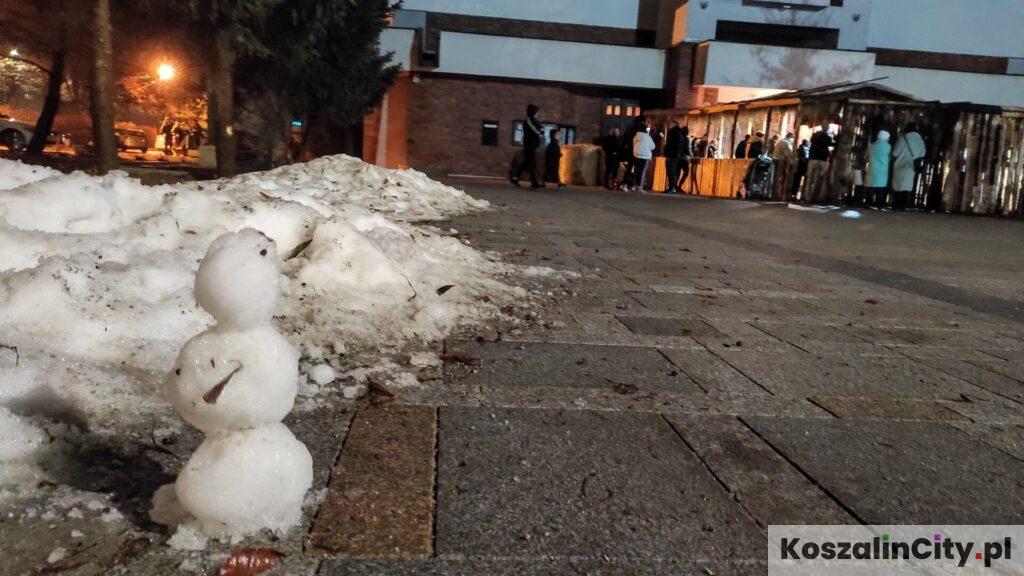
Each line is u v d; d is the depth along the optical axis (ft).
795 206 56.54
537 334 12.39
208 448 5.29
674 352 11.83
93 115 28.99
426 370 9.93
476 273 16.79
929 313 16.48
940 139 61.93
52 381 7.47
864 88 63.00
